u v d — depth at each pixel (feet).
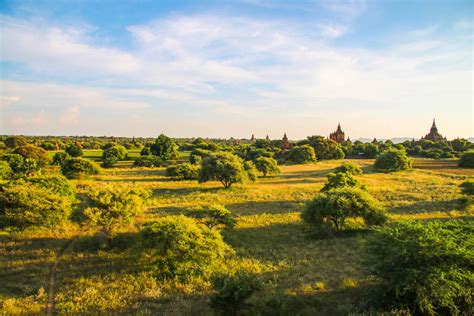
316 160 337.72
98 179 172.24
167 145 312.09
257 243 65.51
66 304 39.47
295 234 72.38
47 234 68.64
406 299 36.01
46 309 39.19
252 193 128.67
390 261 36.94
